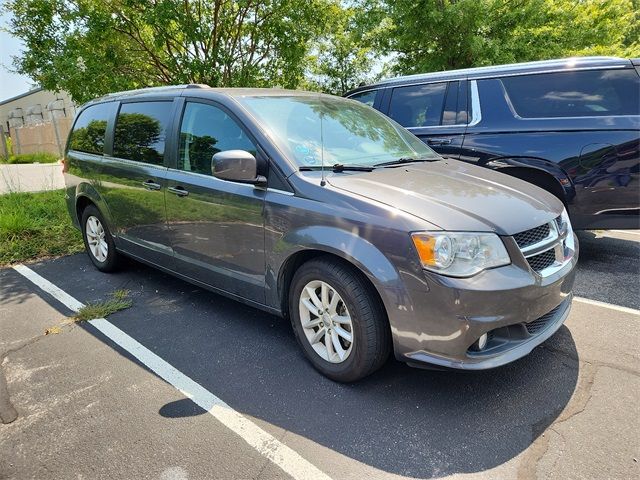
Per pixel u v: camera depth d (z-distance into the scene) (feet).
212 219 11.21
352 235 8.53
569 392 8.87
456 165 11.87
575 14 32.45
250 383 9.57
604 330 11.23
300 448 7.70
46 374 10.18
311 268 9.30
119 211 14.61
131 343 11.42
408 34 32.22
